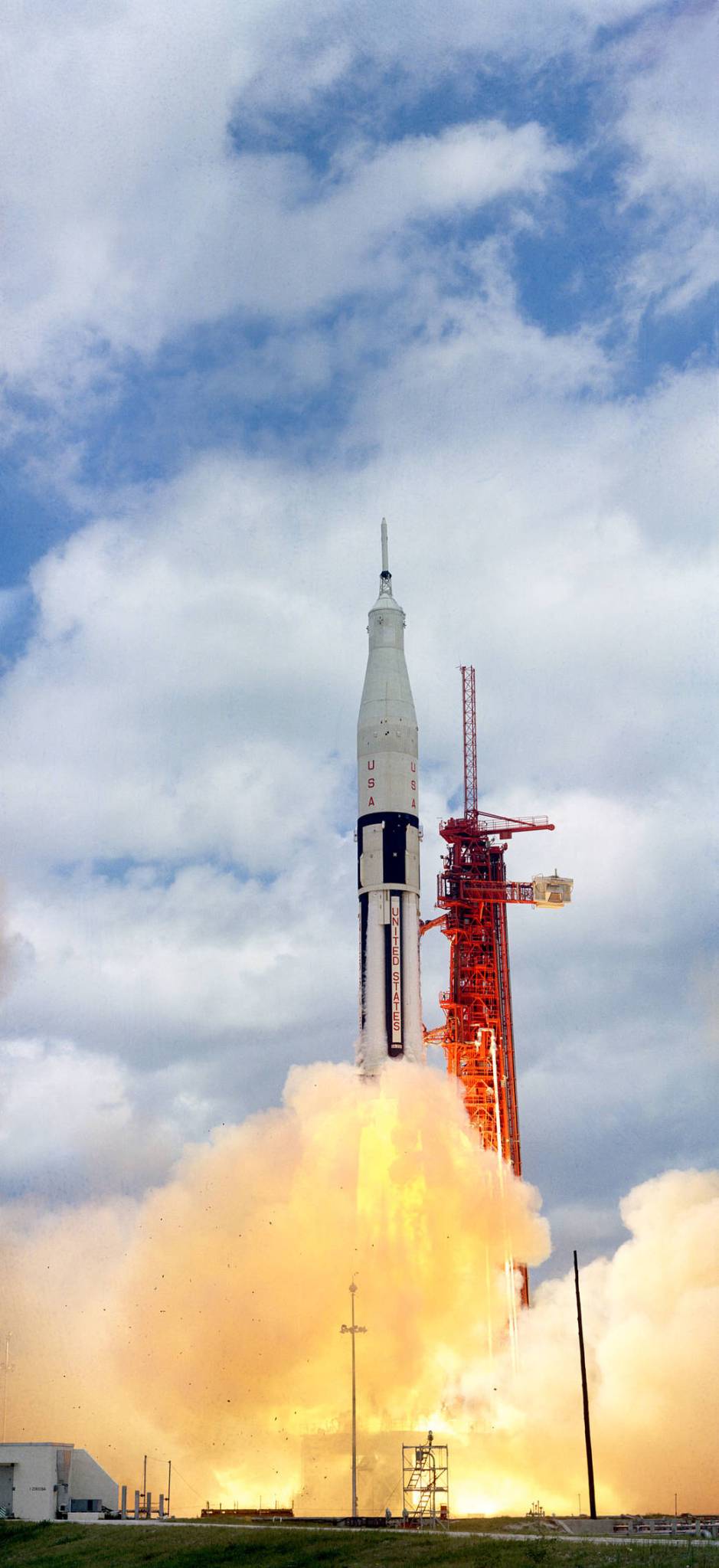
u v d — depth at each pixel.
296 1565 86.81
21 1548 101.38
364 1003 146.75
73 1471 115.88
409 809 150.12
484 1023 162.12
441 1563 82.81
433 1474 113.44
